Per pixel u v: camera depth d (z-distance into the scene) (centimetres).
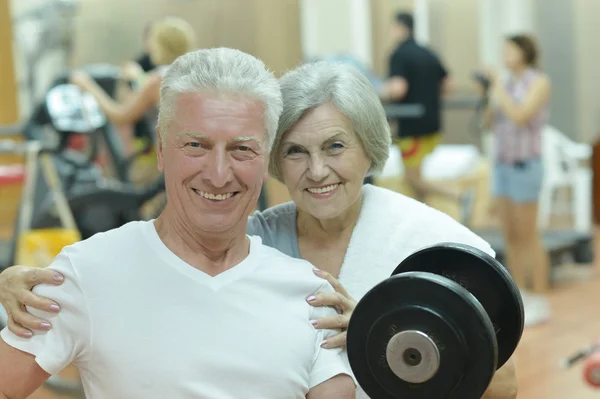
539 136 465
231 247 137
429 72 554
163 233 137
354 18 791
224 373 129
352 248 168
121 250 133
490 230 614
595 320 471
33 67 691
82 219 434
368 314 124
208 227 130
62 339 129
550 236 614
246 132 128
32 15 687
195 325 130
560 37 804
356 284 166
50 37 689
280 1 556
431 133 563
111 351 128
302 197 163
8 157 627
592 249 624
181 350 129
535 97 453
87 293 129
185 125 127
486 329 117
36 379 131
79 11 698
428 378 120
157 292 131
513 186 473
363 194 174
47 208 420
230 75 128
